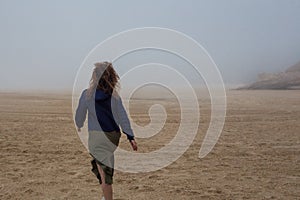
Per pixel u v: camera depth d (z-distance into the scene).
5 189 5.96
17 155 8.26
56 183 6.29
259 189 5.96
